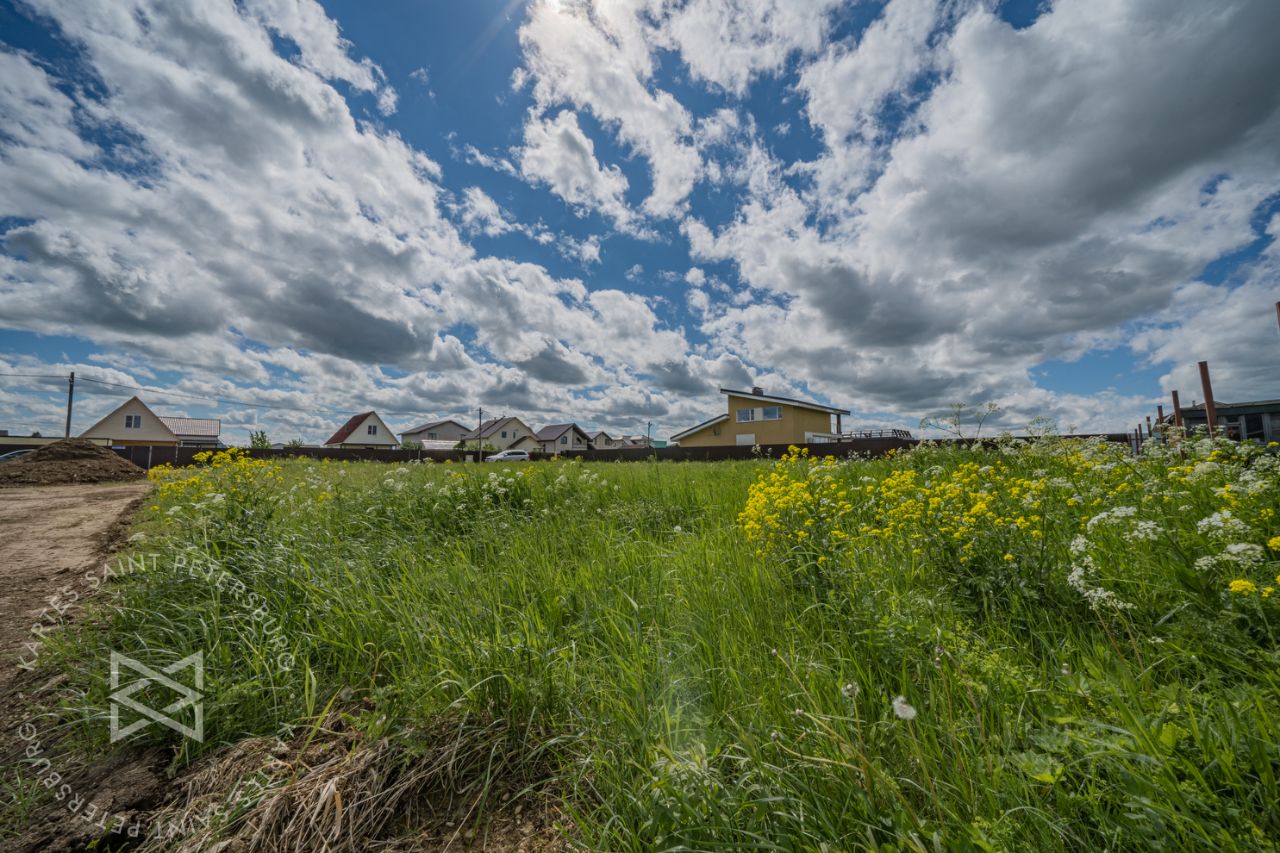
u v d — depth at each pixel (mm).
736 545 3693
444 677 2072
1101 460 5043
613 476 7797
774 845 1189
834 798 1342
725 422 31859
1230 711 1336
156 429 44656
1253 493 2795
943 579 2674
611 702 1938
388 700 2018
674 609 2746
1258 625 1734
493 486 5734
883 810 1259
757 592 2793
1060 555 2643
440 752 1794
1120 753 1206
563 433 61562
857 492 4832
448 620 2598
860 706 1752
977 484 4055
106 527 5957
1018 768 1317
